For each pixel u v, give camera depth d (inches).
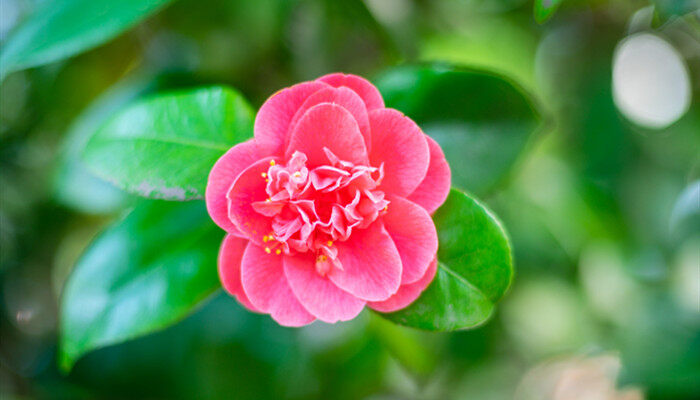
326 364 30.6
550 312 34.5
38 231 31.2
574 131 33.7
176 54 30.1
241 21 29.2
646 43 33.8
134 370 29.5
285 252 23.5
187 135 24.6
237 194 23.3
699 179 33.5
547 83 34.0
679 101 33.8
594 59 33.6
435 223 24.0
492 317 33.2
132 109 24.7
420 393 35.7
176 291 25.3
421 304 23.9
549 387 44.3
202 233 25.6
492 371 39.3
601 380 40.3
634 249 33.4
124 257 25.6
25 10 29.4
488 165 25.3
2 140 31.0
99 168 24.5
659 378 29.0
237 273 23.9
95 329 25.3
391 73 25.8
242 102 24.8
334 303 23.6
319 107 23.1
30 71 30.4
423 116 25.5
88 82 30.7
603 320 35.6
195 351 29.5
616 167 32.7
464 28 30.9
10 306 31.9
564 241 33.0
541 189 32.2
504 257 23.6
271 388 29.5
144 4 25.1
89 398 29.8
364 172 23.1
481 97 25.4
